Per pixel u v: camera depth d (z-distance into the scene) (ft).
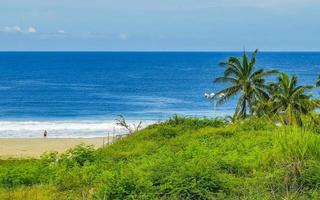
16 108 387.55
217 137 117.70
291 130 88.69
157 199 59.93
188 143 110.01
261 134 115.44
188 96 476.95
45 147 216.54
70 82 634.43
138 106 398.62
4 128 288.30
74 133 271.90
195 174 63.67
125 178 64.18
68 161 94.84
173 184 62.28
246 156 80.59
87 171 82.79
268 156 73.31
